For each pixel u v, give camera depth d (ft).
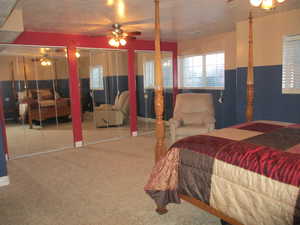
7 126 14.51
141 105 19.95
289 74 13.30
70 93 16.15
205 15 12.70
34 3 9.80
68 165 12.75
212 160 6.48
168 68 21.85
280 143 6.79
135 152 14.74
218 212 6.36
